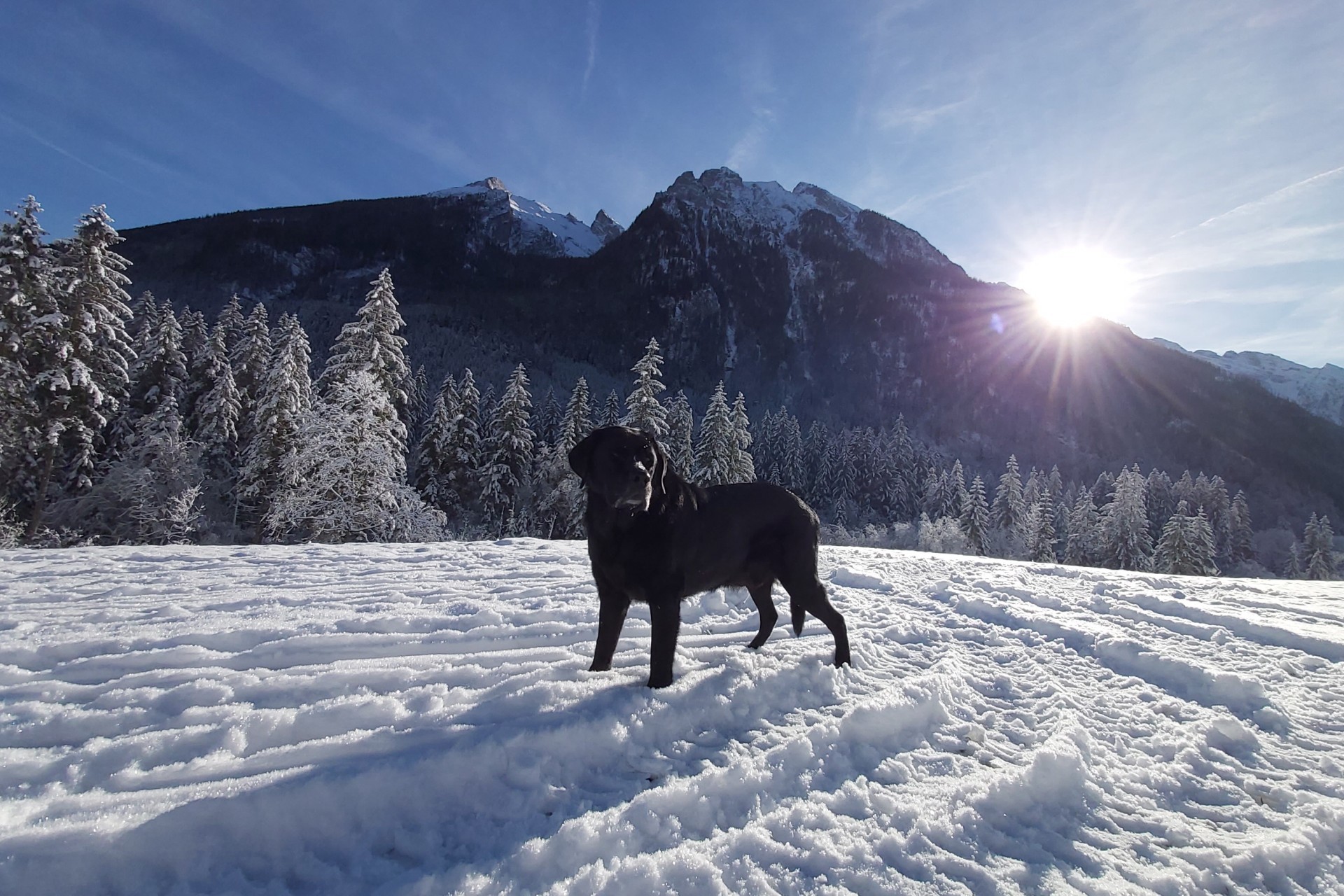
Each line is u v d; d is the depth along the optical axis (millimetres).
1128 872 2102
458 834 2027
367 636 3785
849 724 2969
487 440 31562
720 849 2020
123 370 22062
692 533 3480
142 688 2859
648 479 3066
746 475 29172
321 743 2352
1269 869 2146
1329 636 5492
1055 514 55094
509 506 30125
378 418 20094
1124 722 3465
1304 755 3158
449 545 8734
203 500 25734
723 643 4359
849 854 2059
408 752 2275
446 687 3016
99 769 2145
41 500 20656
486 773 2281
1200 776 2867
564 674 3299
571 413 29656
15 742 2348
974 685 3928
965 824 2311
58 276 20453
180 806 1885
